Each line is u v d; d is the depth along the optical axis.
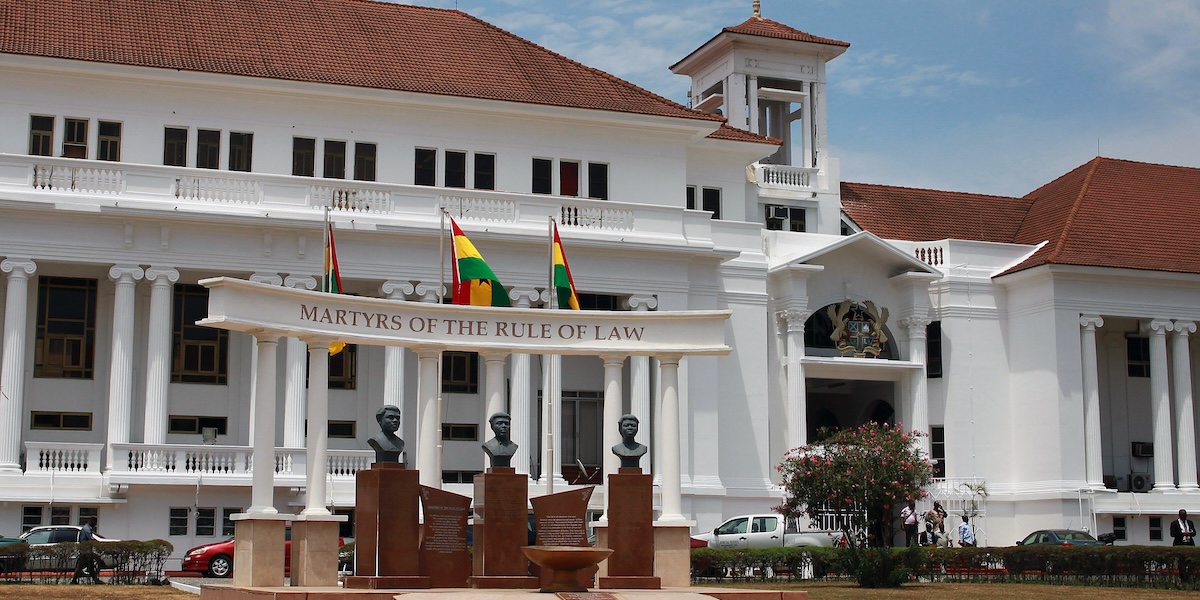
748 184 56.09
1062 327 54.12
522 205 46.94
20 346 42.03
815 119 59.22
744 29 58.47
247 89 45.84
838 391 59.19
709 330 30.22
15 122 43.91
